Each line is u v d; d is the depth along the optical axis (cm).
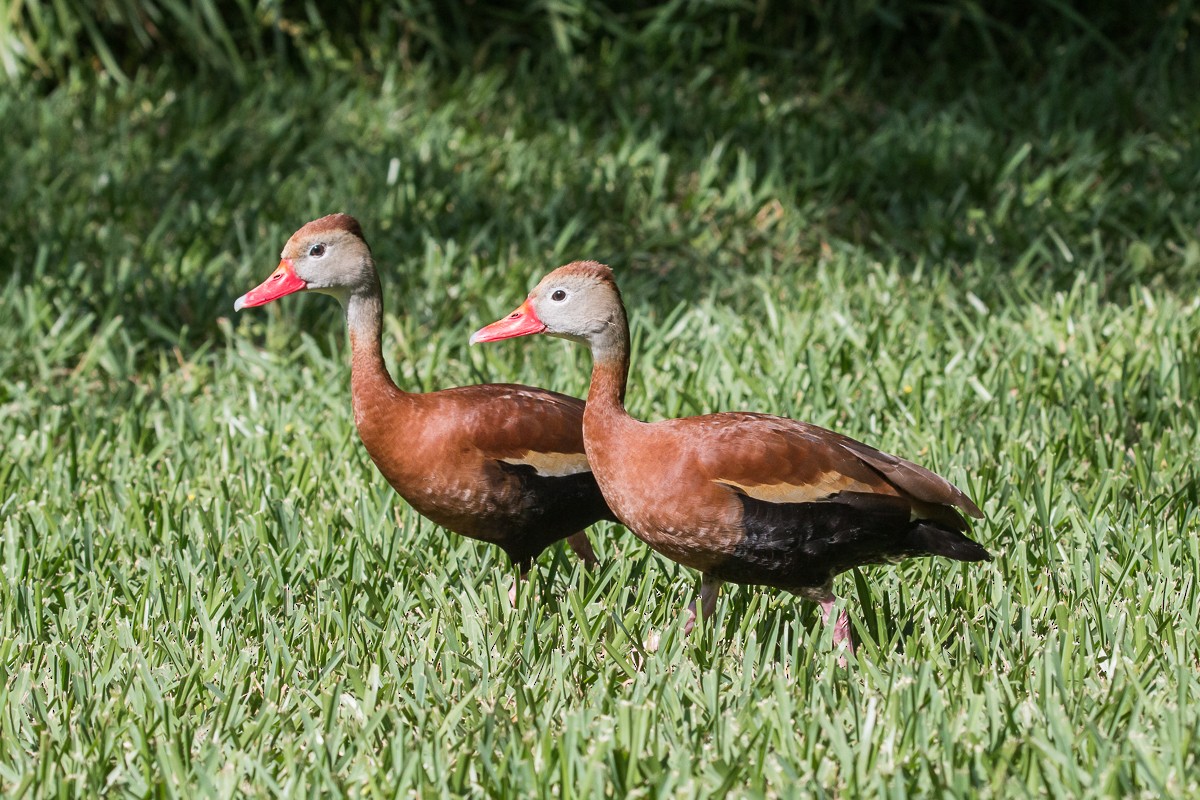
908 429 1065
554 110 1806
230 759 684
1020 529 919
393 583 881
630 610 827
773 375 1173
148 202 1566
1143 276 1375
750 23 1997
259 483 1007
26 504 991
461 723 714
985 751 654
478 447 834
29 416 1159
